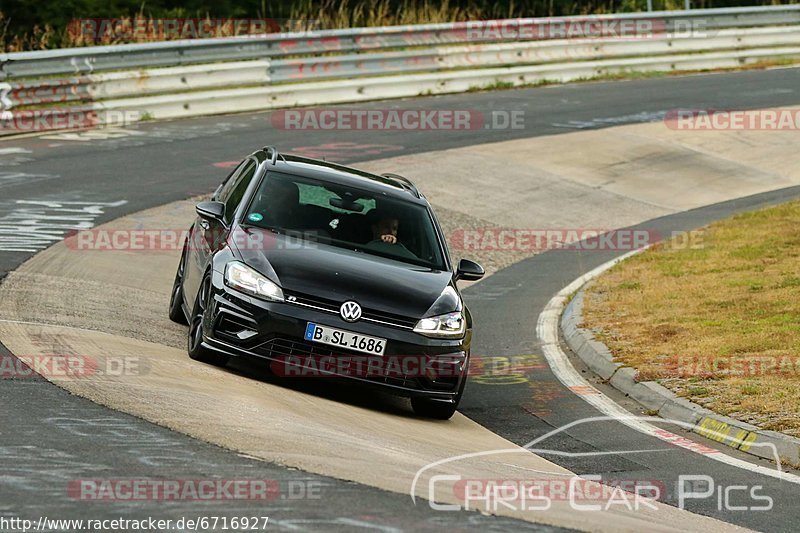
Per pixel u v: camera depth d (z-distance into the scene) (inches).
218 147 2783.0
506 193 2662.4
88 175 2384.4
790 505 949.8
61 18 4532.5
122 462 780.6
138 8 4751.5
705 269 2025.1
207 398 1002.7
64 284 1528.1
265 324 1098.7
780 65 4483.3
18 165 2420.0
